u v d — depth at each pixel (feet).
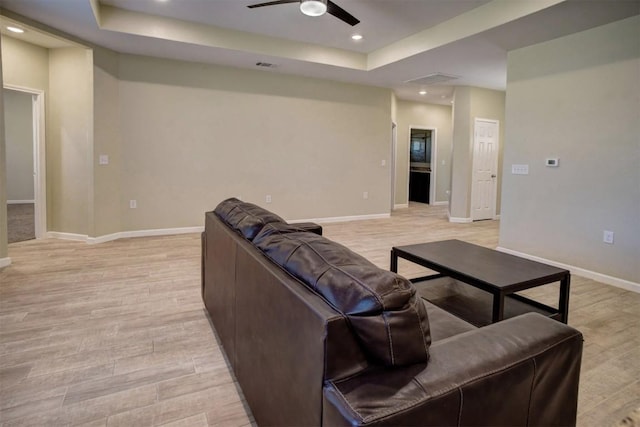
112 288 10.43
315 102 20.65
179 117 17.47
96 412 5.48
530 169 14.07
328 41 16.58
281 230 5.23
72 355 6.99
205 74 17.80
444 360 3.20
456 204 22.58
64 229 16.31
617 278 11.55
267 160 19.69
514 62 14.48
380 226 20.76
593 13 10.84
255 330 4.72
